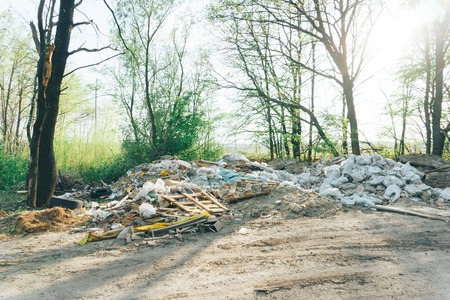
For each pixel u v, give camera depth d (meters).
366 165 13.75
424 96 22.33
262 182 12.07
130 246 7.21
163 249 6.98
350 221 8.94
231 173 15.16
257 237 7.65
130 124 22.12
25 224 8.52
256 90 22.33
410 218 9.30
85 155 21.61
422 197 11.74
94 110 25.64
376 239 7.36
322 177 14.85
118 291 5.02
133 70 21.89
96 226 8.86
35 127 10.99
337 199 11.63
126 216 9.25
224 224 8.88
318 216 9.45
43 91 10.62
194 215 9.00
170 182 11.65
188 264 6.09
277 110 22.80
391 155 23.94
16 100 25.94
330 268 5.75
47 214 9.18
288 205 10.06
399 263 5.95
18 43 22.89
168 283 5.28
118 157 21.61
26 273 5.79
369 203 10.84
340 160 17.33
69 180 17.09
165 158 19.02
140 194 10.36
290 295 4.80
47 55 10.27
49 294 4.96
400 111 22.62
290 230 8.13
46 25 11.27
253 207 10.19
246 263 6.07
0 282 5.41
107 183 19.72
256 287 5.08
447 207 10.73
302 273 5.56
